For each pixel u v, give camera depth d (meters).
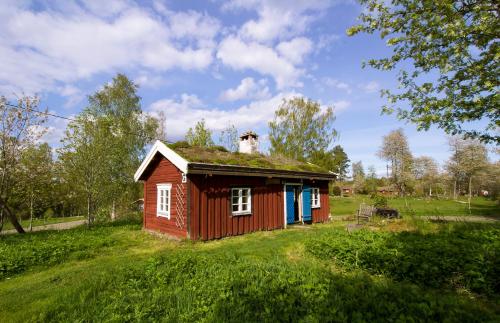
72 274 6.91
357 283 4.82
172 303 4.48
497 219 17.11
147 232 13.29
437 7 6.58
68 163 16.58
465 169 29.58
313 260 6.98
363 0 8.09
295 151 26.53
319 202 16.67
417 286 5.02
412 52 7.63
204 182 11.07
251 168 12.23
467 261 5.16
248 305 4.18
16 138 14.18
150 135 24.11
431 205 30.59
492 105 6.37
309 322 3.59
